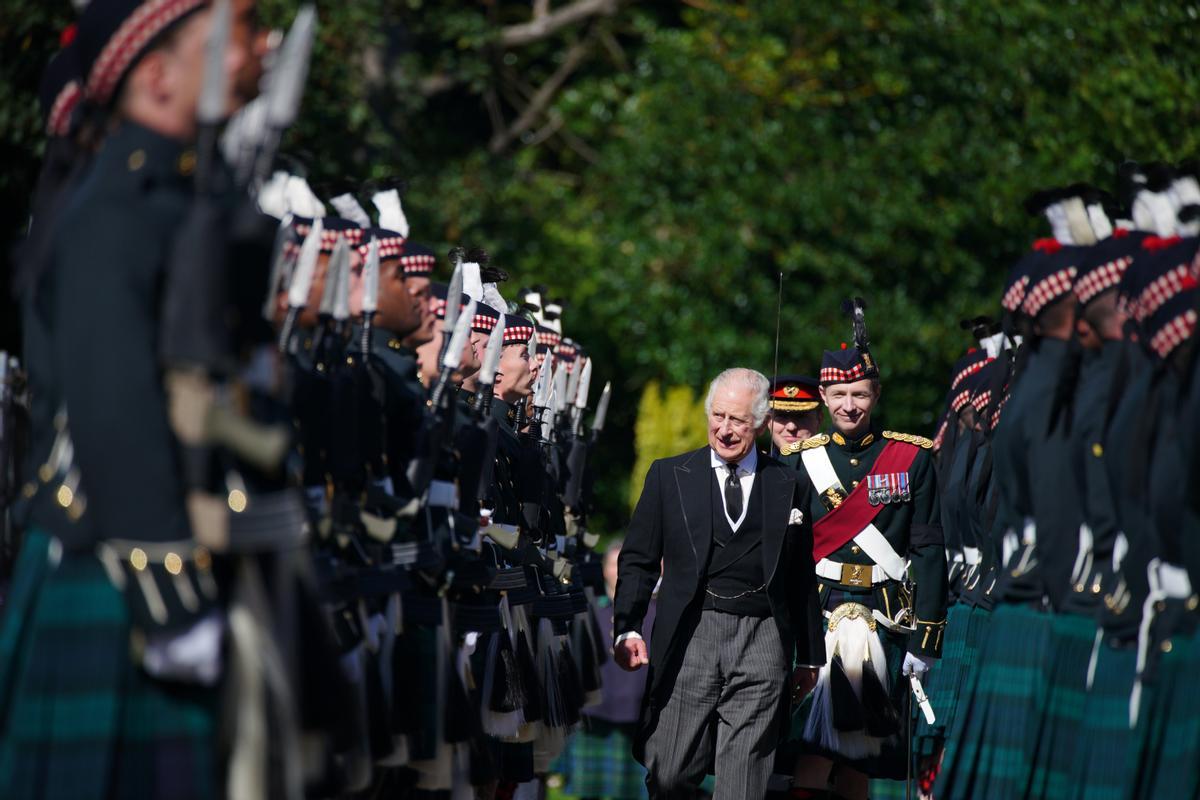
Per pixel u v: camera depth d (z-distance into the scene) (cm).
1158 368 1305
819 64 5466
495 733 1825
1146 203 1447
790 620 2045
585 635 2417
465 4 6419
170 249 934
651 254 5500
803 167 5441
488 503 1817
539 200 5766
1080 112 5234
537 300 2486
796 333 5316
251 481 942
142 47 972
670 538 2016
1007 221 5212
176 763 917
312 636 972
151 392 906
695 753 1989
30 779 904
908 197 5238
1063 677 1501
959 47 5303
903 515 2248
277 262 1108
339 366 1365
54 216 981
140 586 911
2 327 3675
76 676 912
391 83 5225
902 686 2267
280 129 977
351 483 1368
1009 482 1593
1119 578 1421
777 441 2520
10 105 3466
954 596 2395
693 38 5694
